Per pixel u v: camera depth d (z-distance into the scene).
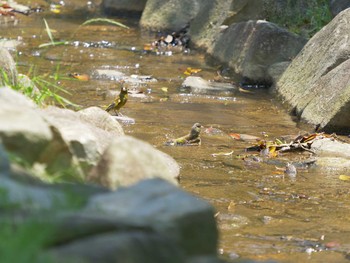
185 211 6.06
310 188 11.50
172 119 15.43
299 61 17.56
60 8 27.72
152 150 7.81
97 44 22.47
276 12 21.58
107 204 6.10
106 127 11.19
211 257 6.05
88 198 6.27
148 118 15.37
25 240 5.25
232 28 20.86
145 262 5.42
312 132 15.15
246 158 13.00
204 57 21.75
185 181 11.55
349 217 10.27
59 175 7.69
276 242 9.26
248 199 10.85
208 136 14.38
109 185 7.51
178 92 17.80
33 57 20.16
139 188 6.35
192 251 6.09
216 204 10.57
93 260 5.22
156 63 20.75
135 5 26.92
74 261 5.10
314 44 17.36
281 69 18.67
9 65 11.65
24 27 24.23
